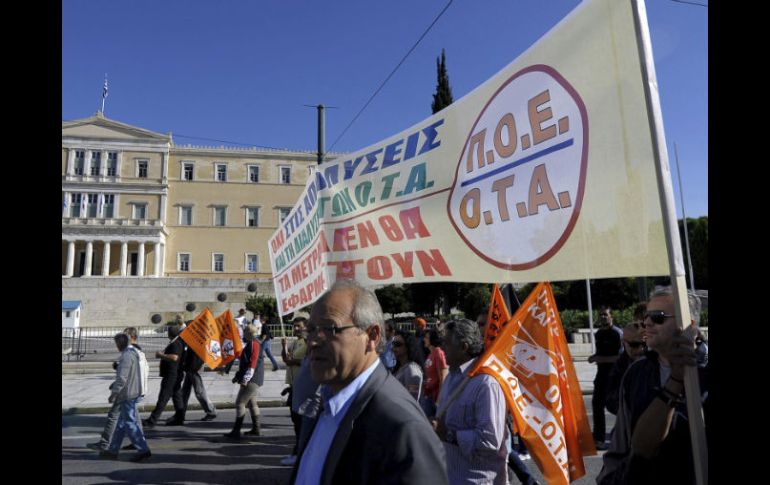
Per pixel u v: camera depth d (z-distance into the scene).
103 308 49.28
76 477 6.17
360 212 4.02
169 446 7.68
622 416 2.43
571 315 21.97
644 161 2.01
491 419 2.90
